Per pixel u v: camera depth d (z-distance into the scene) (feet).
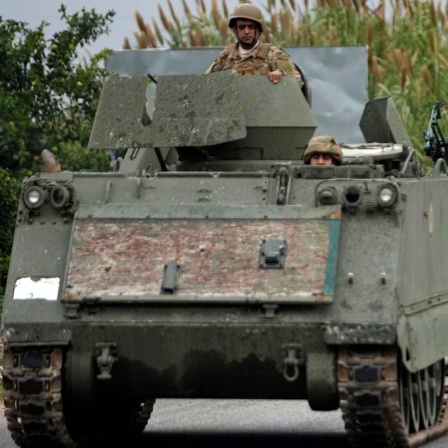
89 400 83.61
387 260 81.25
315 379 80.53
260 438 93.45
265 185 85.97
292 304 79.87
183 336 81.05
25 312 82.28
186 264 81.97
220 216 83.82
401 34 187.73
